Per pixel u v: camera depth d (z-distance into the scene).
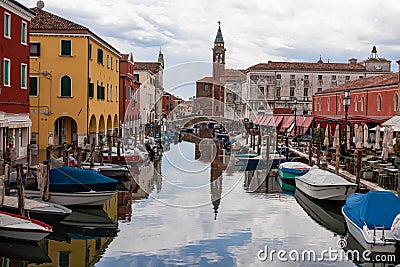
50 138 33.50
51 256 13.75
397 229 12.88
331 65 78.06
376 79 44.12
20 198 15.30
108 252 13.94
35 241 13.95
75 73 33.75
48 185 18.09
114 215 18.20
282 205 20.66
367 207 14.09
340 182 20.45
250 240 15.12
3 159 20.28
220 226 16.78
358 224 13.99
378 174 22.23
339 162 26.77
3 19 24.36
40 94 33.56
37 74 33.38
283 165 26.94
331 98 53.06
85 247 14.52
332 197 20.42
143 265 12.88
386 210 13.94
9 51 25.09
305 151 36.97
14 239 14.00
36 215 16.28
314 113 61.00
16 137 26.48
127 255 13.72
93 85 35.72
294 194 23.47
